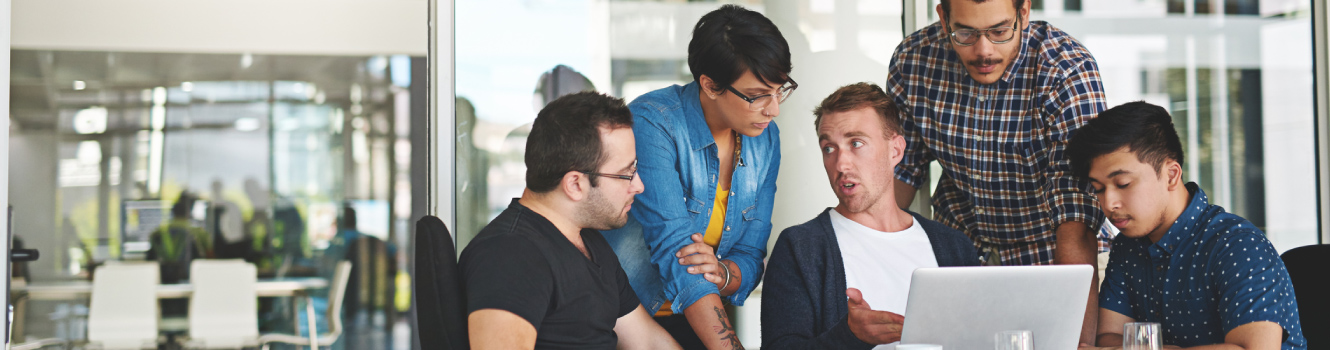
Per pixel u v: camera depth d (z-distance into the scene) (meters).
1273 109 3.06
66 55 4.82
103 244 5.00
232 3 4.88
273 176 5.07
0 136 2.42
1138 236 1.98
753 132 2.15
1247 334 1.78
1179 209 1.97
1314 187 3.08
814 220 2.18
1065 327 1.75
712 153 2.23
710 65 2.07
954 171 2.64
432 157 2.65
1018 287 1.66
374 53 5.06
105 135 4.95
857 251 2.14
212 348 5.01
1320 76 3.05
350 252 5.14
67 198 4.96
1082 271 1.70
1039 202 2.54
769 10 2.88
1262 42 3.07
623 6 2.82
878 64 2.93
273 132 5.05
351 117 5.09
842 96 2.15
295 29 4.94
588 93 1.92
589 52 2.79
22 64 4.79
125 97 4.94
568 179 1.84
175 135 5.00
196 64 4.96
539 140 1.86
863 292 2.11
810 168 2.88
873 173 2.13
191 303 5.01
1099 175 1.97
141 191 5.01
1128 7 2.99
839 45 2.91
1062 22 2.96
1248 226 1.89
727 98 2.10
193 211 5.03
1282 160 3.06
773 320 2.07
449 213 2.64
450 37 2.66
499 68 2.71
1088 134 1.97
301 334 5.08
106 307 4.98
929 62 2.60
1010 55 2.38
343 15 4.97
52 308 4.97
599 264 1.94
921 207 2.85
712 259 2.13
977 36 2.33
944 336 1.67
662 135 2.18
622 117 1.88
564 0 2.77
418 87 5.12
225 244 5.05
